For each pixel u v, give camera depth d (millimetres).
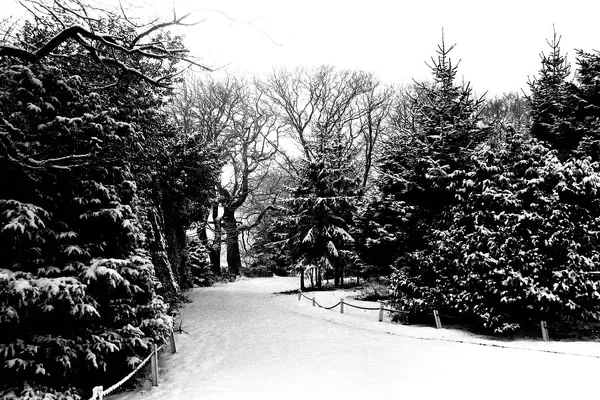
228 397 6590
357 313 16656
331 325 13484
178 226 22125
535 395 5797
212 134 32375
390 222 18125
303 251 25359
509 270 10141
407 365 7754
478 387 6242
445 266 12141
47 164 6184
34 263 6598
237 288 27156
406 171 15172
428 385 6430
